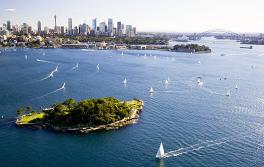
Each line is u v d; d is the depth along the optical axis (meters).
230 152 174.25
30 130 194.75
